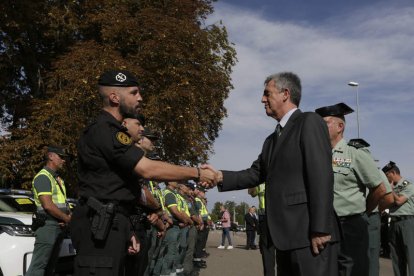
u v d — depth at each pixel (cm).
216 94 1845
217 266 1312
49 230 611
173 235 824
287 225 351
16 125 1617
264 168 406
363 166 504
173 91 1530
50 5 1622
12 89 1797
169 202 805
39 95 1734
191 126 1625
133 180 331
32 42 1697
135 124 453
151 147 579
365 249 505
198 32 1630
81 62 1476
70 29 1652
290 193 354
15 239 623
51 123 1475
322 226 330
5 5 1517
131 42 1625
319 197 335
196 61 1680
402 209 792
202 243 1330
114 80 345
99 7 1670
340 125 518
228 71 1891
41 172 633
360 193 512
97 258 313
